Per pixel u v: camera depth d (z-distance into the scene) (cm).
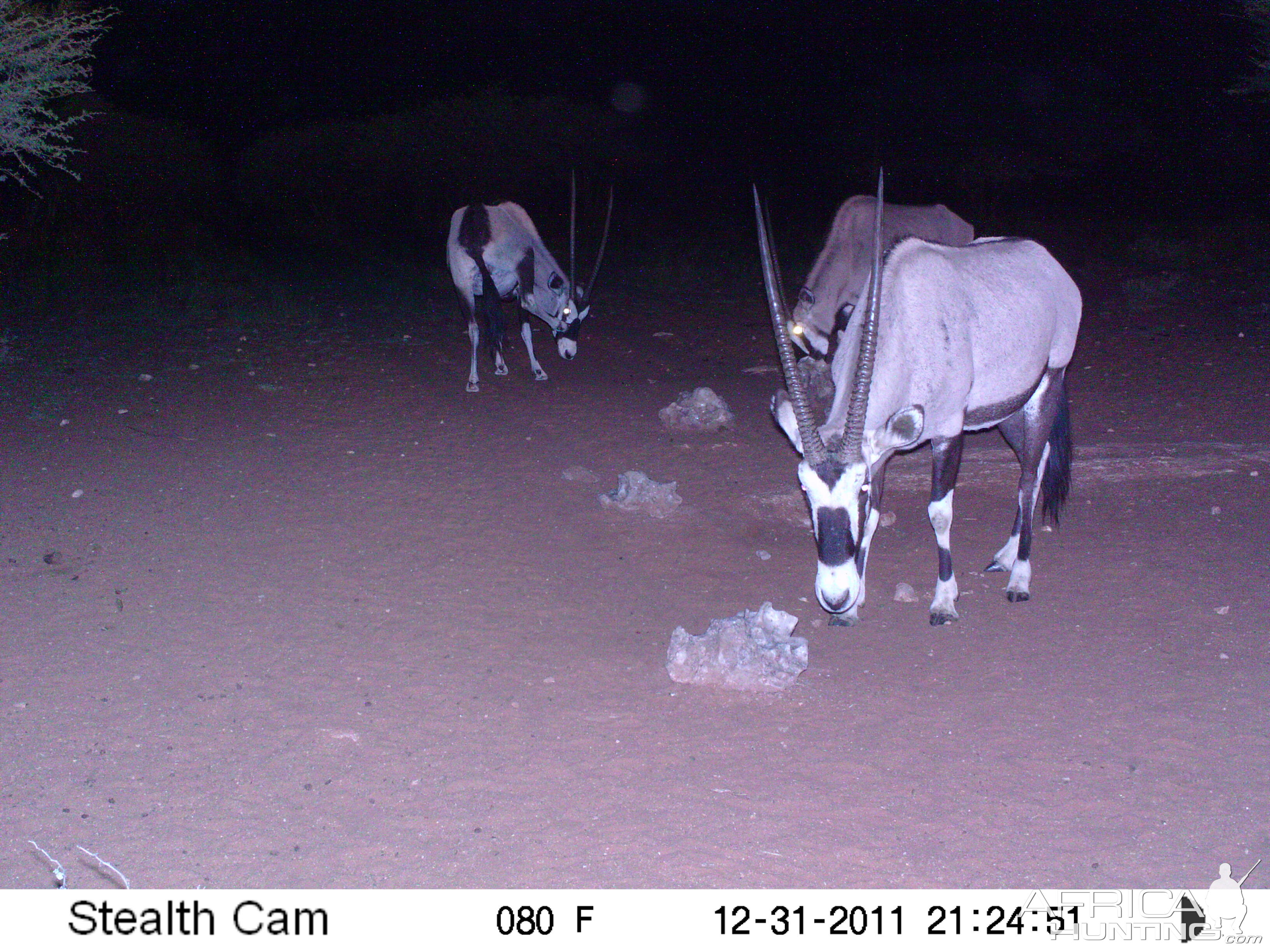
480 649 471
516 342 957
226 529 566
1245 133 1869
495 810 390
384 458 661
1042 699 441
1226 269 1312
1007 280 516
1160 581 515
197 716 429
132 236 1494
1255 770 404
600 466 654
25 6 758
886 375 473
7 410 736
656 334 1004
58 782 398
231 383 810
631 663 464
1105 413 734
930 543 565
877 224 444
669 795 396
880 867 370
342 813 388
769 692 447
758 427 721
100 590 508
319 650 469
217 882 364
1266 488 607
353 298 1175
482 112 1917
